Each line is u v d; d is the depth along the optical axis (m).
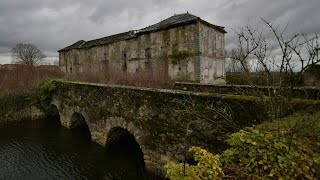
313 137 3.69
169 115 7.39
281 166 2.88
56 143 12.15
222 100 6.00
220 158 3.37
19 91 17.83
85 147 11.41
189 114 6.75
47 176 8.91
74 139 12.62
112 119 10.01
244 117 5.57
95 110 11.17
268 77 4.97
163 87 15.47
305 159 3.03
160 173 7.80
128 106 9.09
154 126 7.93
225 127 5.88
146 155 8.31
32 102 17.08
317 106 5.04
